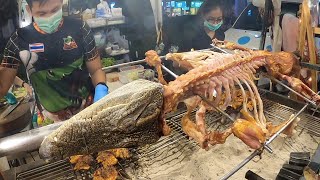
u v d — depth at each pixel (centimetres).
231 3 331
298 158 181
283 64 232
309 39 274
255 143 150
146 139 136
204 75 169
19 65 212
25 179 173
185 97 165
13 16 208
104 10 306
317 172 159
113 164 189
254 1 303
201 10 306
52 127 148
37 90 222
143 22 336
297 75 251
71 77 224
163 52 322
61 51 212
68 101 230
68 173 181
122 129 125
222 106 186
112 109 124
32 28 200
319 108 257
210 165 205
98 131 122
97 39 307
